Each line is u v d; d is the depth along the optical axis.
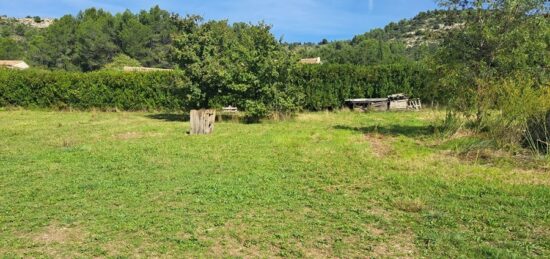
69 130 15.27
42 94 24.94
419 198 6.88
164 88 23.89
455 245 5.09
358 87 24.39
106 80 24.44
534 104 10.16
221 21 19.17
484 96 11.81
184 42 18.61
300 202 6.78
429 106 23.19
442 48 12.97
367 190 7.41
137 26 70.06
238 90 18.00
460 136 11.88
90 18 77.94
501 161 9.29
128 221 5.95
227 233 5.52
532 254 4.81
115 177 8.37
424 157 9.93
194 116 14.16
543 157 9.20
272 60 17.88
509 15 11.95
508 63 11.88
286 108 19.05
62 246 5.20
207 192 7.27
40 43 70.88
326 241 5.28
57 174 8.65
